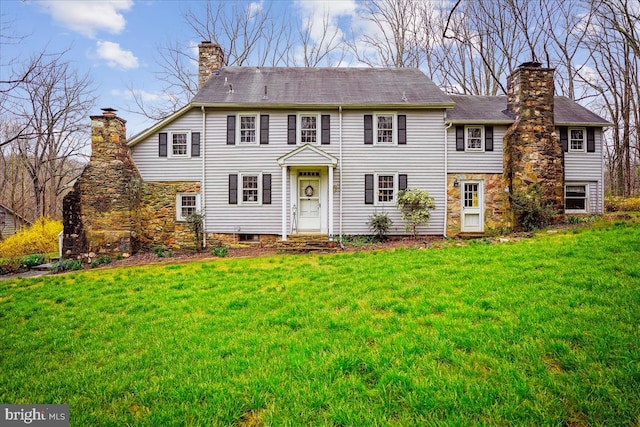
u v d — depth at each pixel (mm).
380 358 3555
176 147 13953
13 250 15945
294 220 13766
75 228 12344
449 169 13969
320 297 5887
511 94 14289
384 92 14477
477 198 14070
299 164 12992
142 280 8070
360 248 11500
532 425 2518
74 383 3473
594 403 2670
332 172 13250
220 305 5816
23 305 6527
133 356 4043
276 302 5789
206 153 13875
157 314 5562
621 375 2953
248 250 12703
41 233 17625
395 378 3154
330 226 12953
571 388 2859
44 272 10750
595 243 7746
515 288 5363
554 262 6594
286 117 13930
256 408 2910
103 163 12508
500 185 13984
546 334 3768
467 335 3916
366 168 13922
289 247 11977
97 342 4551
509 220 13344
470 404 2750
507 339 3771
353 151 13922
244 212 13883
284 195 13023
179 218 13883
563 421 2543
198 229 13547
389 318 4648
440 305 4895
